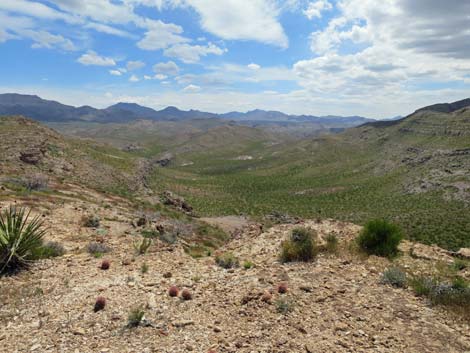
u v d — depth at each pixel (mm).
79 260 10812
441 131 184875
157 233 19281
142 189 77438
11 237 10078
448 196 109000
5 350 5680
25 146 61875
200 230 34906
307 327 6379
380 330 6281
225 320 6715
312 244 10648
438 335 6105
